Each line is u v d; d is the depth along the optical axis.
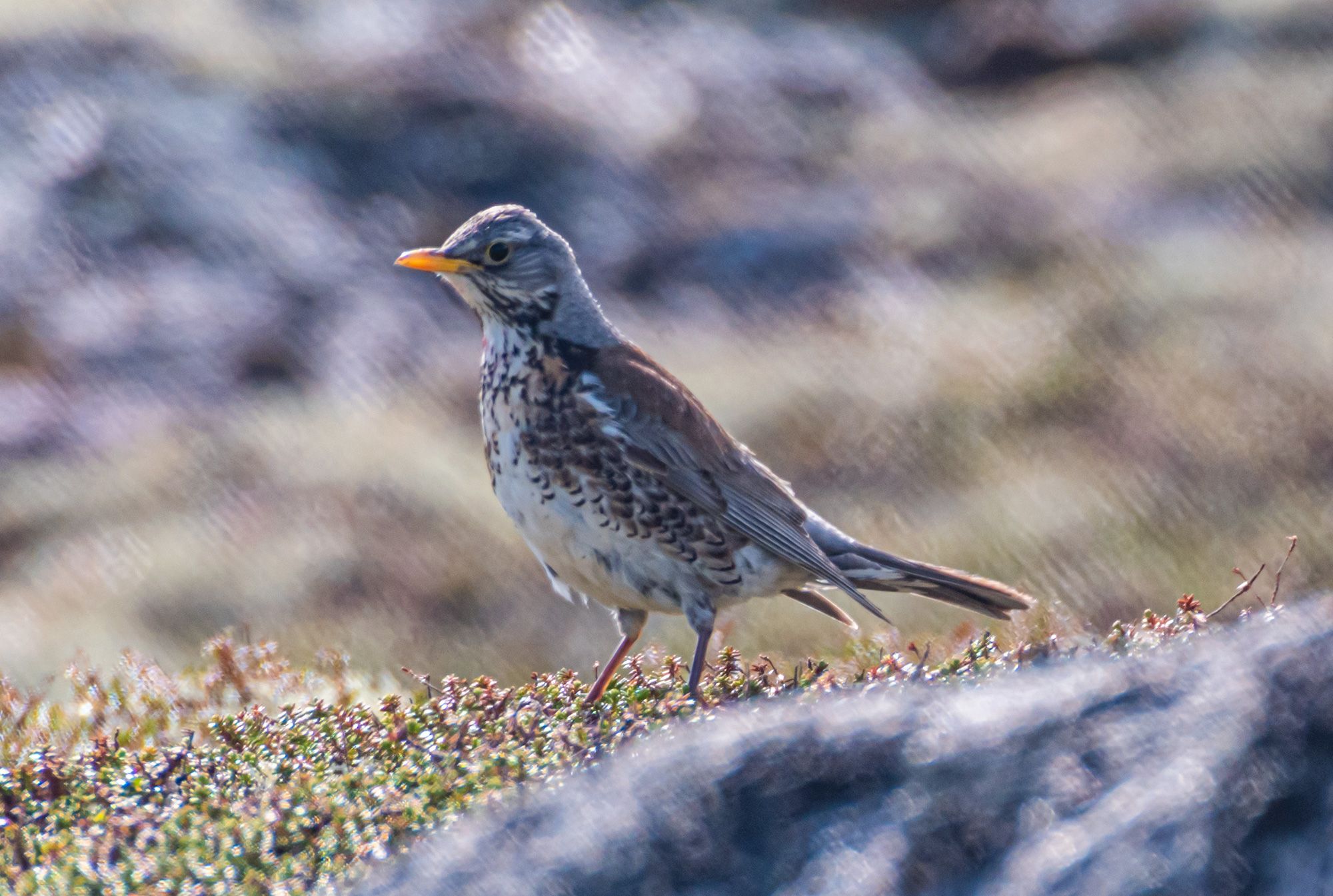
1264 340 21.95
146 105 27.39
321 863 6.02
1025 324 23.56
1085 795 4.51
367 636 16.23
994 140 31.08
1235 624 5.38
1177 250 25.78
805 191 28.62
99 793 6.99
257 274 24.53
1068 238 26.95
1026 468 19.61
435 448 20.41
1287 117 30.02
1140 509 18.30
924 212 28.03
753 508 8.44
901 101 32.44
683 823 4.77
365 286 24.56
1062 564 17.61
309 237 25.34
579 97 29.55
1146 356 22.02
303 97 28.22
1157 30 34.59
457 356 23.22
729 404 22.03
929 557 18.08
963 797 4.61
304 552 17.66
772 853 4.66
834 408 21.66
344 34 29.81
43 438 21.14
